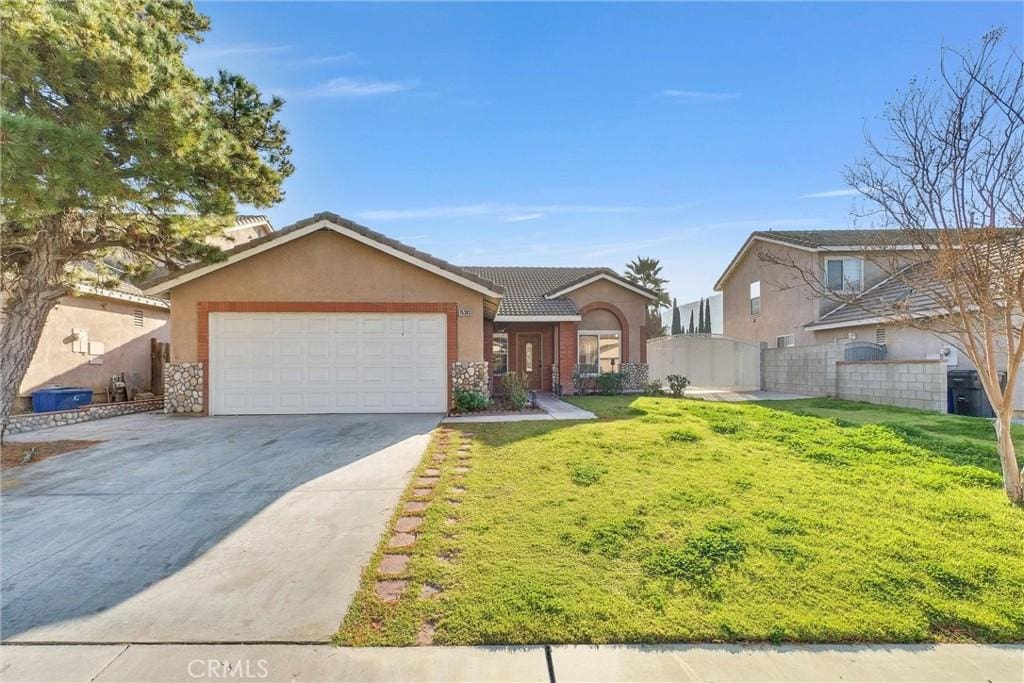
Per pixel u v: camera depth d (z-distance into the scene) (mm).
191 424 10797
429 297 12562
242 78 11102
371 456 7688
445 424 10477
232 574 4051
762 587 3715
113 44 7133
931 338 14805
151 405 14539
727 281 27828
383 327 12484
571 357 19781
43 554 4430
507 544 4414
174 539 4727
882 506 5254
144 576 4031
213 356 12219
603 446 7824
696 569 3945
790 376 19328
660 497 5516
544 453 7469
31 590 3826
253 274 12273
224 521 5152
